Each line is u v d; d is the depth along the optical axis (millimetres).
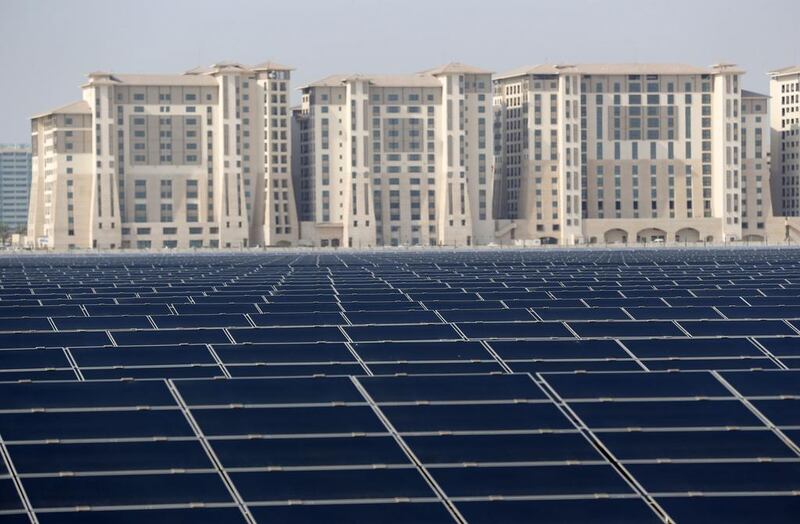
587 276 125938
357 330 63625
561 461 39031
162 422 42000
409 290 99750
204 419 42312
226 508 35906
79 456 39156
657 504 36406
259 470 38250
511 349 55375
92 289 110375
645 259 191125
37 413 42688
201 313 80875
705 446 40188
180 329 63969
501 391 45469
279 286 109812
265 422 42000
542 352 54656
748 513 35906
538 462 38938
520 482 37625
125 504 36062
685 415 42812
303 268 163375
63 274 150500
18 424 41781
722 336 61938
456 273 139125
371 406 43750
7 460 38844
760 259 184125
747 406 43688
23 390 45375
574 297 91562
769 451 39875
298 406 43531
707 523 35312
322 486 37312
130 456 39156
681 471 38375
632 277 121938
